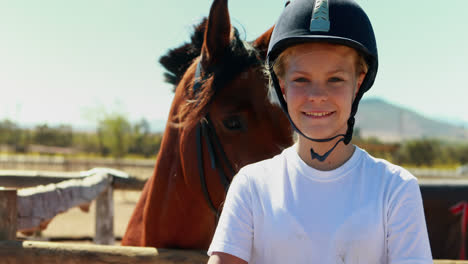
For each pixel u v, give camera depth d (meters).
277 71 1.08
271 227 1.02
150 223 1.94
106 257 1.51
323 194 1.02
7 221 1.71
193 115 1.64
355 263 0.97
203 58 1.72
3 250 1.54
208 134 1.67
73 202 3.02
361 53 1.03
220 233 1.06
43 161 19.44
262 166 1.12
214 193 1.69
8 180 3.48
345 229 0.98
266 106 1.60
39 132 43.03
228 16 1.67
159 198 1.90
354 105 1.07
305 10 1.02
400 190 0.99
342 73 1.00
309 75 1.00
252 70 1.64
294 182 1.05
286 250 1.00
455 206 4.12
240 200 1.08
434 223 4.17
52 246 1.54
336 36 1.00
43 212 2.64
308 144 1.05
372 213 0.99
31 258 1.54
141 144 33.44
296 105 1.01
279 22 1.07
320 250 0.98
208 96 1.62
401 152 39.22
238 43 1.69
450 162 41.22
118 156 29.59
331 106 0.99
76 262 1.52
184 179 1.80
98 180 3.56
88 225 8.18
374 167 1.04
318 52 0.99
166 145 1.92
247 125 1.60
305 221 1.00
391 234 0.98
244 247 1.05
